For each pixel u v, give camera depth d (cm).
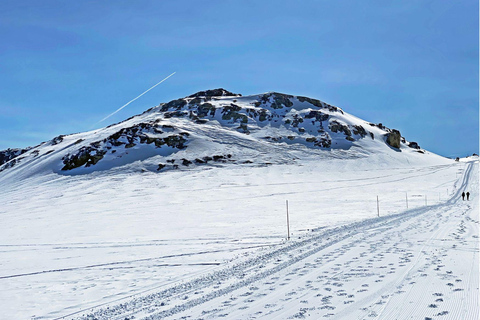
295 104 13325
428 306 636
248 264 1158
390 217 2319
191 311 725
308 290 792
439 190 5175
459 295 685
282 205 3950
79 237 2320
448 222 1902
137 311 769
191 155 8694
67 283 1120
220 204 4247
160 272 1189
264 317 648
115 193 5725
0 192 7212
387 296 707
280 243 1570
